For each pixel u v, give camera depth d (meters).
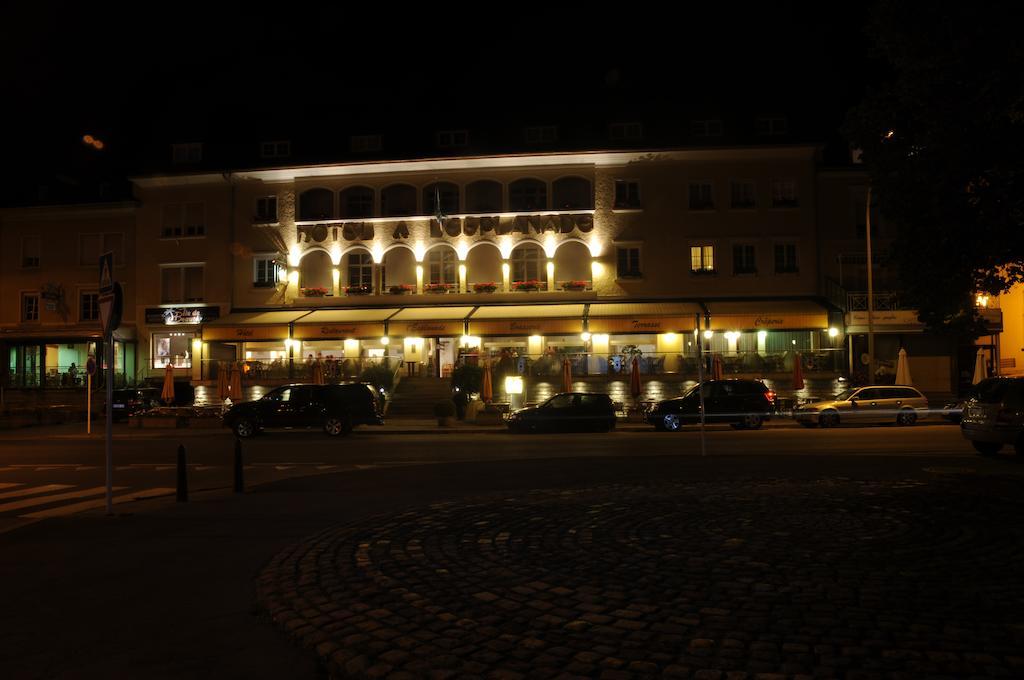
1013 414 15.55
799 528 8.05
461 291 40.50
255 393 36.34
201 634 5.58
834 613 5.25
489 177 40.62
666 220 39.59
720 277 39.16
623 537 7.88
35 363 43.72
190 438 27.00
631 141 39.97
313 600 6.06
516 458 17.64
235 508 11.07
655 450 19.36
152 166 42.62
